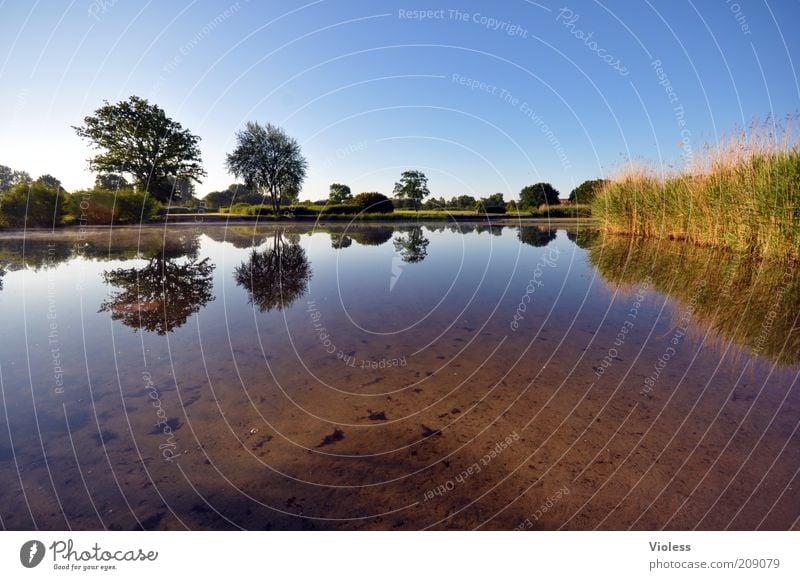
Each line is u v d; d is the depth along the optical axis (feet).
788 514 4.52
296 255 26.27
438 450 5.76
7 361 8.95
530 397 7.27
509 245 30.48
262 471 5.36
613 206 36.01
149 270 20.57
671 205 28.37
